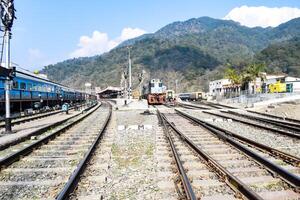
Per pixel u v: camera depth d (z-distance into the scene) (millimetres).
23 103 34406
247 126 20984
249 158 9977
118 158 10508
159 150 11500
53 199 6473
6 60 16625
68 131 17969
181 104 64562
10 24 16562
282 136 15922
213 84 119562
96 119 27250
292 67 154375
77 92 68438
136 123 22984
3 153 11516
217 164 8500
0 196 6777
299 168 8820
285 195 6504
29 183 7559
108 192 7035
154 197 6648
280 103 49719
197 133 16844
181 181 7289
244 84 81500
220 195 6535
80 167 8242
